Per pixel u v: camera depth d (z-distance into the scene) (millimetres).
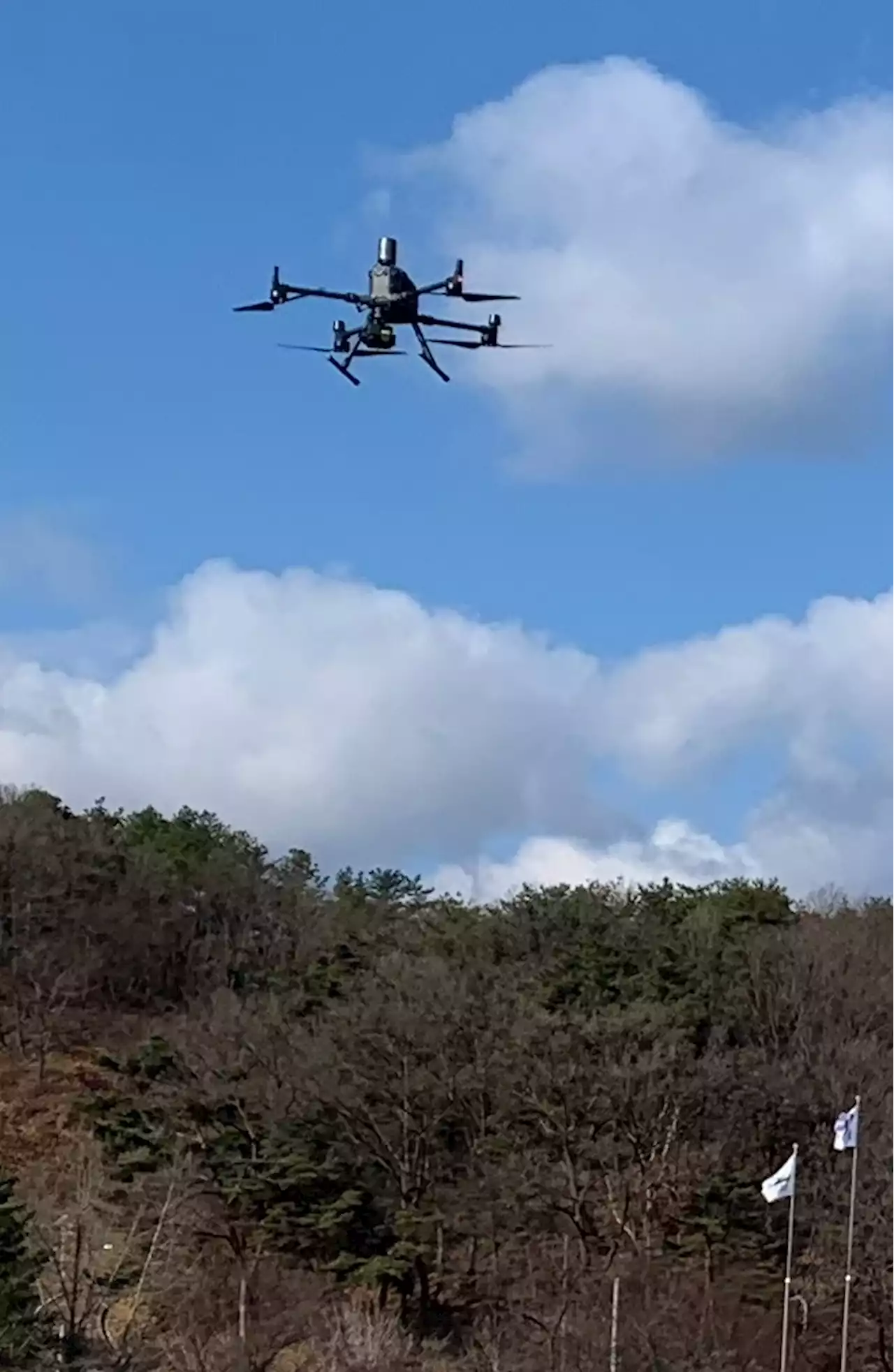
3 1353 53750
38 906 99188
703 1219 71125
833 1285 67625
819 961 91125
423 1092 75500
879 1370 64812
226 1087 75938
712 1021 86188
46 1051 91625
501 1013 79750
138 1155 74062
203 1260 70500
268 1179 71938
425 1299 70688
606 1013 80812
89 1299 62031
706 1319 63719
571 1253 70625
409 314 34469
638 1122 74625
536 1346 63531
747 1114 76250
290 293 34531
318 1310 67438
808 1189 72062
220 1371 60656
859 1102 62188
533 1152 73500
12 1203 66625
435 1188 75000
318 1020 81562
